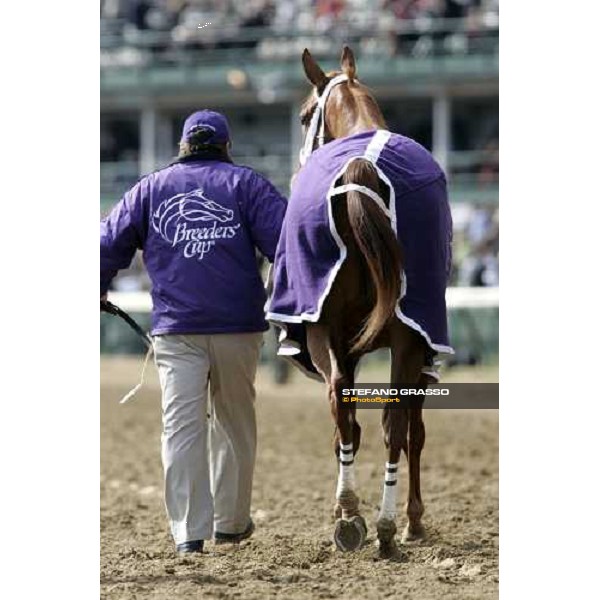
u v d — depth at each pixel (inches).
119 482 553.9
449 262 368.2
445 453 624.4
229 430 403.2
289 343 367.9
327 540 410.6
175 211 389.4
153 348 397.4
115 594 329.7
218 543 406.3
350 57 414.6
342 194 348.2
